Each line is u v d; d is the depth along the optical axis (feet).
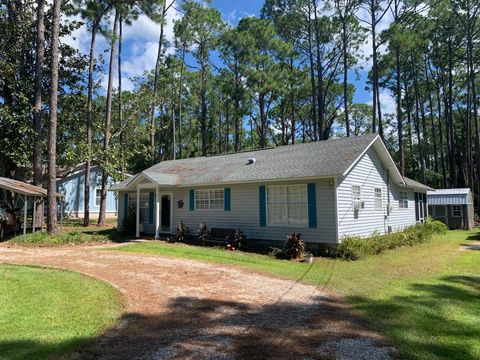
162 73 119.44
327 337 15.90
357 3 97.60
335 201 40.42
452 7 101.96
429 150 154.51
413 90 139.13
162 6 81.71
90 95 73.97
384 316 18.61
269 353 14.20
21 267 30.40
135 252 39.86
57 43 53.01
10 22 69.62
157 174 56.65
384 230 53.93
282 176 42.88
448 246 49.55
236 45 101.35
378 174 53.62
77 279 25.88
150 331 16.47
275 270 31.09
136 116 90.43
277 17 108.78
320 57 106.11
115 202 101.50
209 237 50.03
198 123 162.20
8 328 16.17
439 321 17.83
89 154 69.72
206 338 15.71
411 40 89.71
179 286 24.80
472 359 13.66
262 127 112.47
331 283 26.25
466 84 125.70
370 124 161.17
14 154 64.44
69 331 15.98
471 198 91.25
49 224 51.55
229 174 50.90
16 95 68.03
